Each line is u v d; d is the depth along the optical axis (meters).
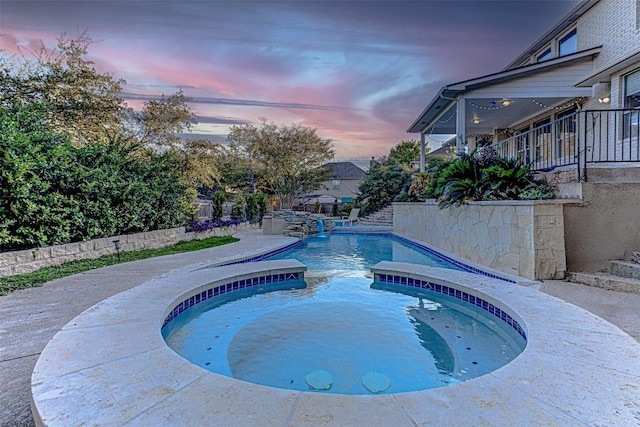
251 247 9.93
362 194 24.06
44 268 6.51
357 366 3.33
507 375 2.29
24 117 7.00
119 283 5.45
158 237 10.12
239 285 5.80
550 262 5.40
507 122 14.23
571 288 4.88
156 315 3.58
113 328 3.18
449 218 8.76
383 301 5.48
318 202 28.41
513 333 3.75
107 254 8.21
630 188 5.56
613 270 5.32
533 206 5.40
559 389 2.12
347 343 3.86
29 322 3.79
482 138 16.84
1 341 3.29
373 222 20.08
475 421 1.81
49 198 6.56
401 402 2.00
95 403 1.97
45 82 11.31
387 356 3.53
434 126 14.80
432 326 4.40
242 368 3.29
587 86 9.30
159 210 10.61
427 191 10.62
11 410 2.23
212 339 4.00
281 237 12.92
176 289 4.70
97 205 7.82
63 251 7.02
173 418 1.83
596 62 9.29
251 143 26.16
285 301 5.47
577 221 5.55
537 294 4.34
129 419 1.82
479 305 4.55
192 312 4.76
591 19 9.55
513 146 12.78
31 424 2.10
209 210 21.27
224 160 26.19
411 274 5.91
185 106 16.95
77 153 7.92
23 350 3.10
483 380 2.23
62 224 6.89
